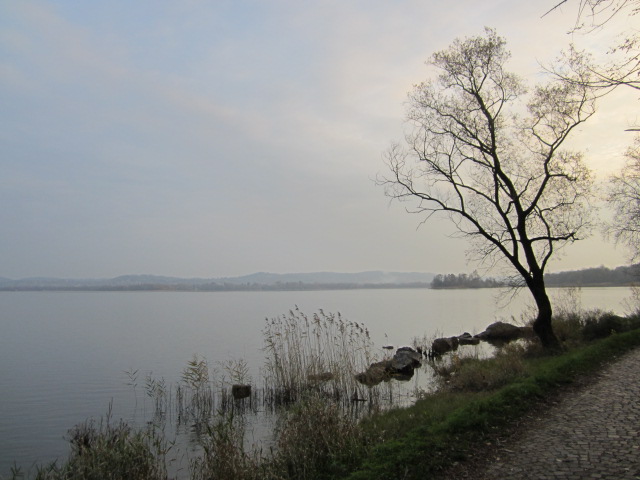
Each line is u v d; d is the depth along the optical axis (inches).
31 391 762.2
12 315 2605.8
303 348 775.7
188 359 1070.4
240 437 362.0
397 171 799.1
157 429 553.9
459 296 5349.4
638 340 709.9
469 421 336.2
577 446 280.5
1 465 442.6
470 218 766.5
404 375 834.2
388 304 3585.1
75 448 372.2
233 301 4800.7
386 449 302.5
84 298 5915.4
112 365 999.0
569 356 593.6
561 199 749.9
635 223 1118.4
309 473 294.8
